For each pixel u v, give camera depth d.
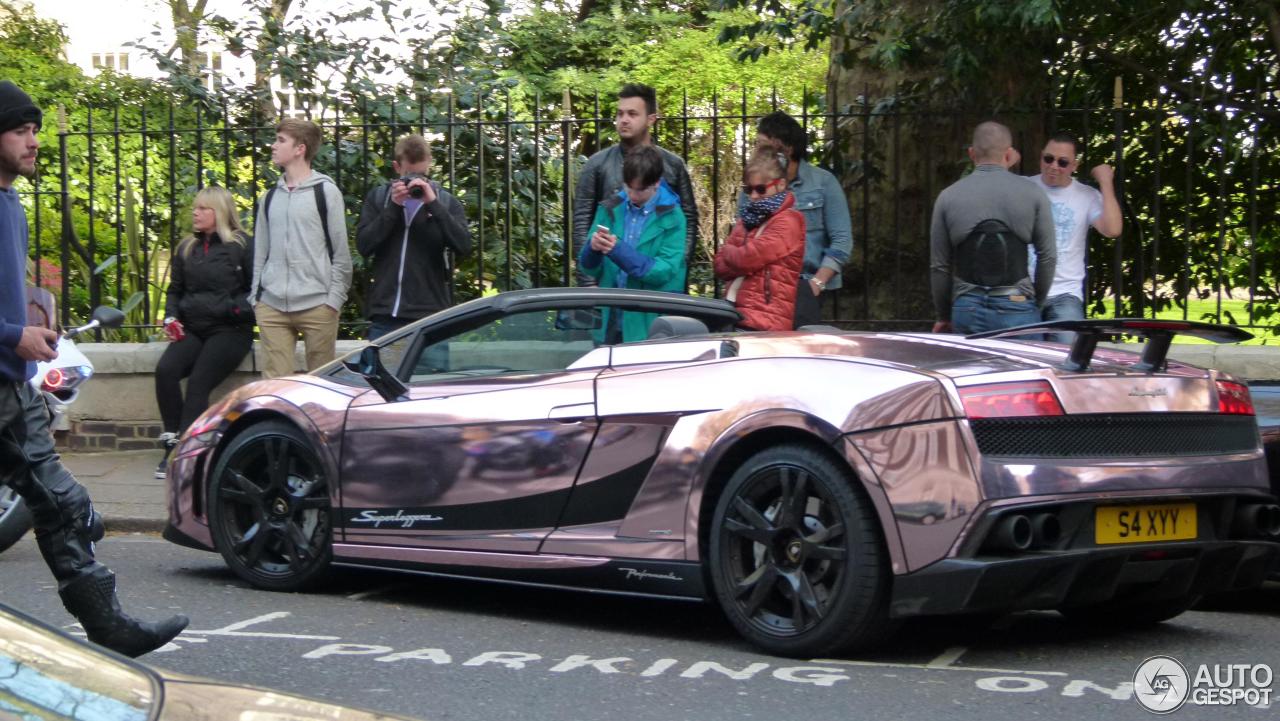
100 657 1.99
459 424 5.81
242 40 12.10
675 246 7.84
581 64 22.86
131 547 7.75
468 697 4.56
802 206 8.34
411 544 5.94
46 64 22.14
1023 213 7.37
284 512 6.36
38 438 4.55
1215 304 12.27
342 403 6.21
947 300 7.64
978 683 4.71
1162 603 5.53
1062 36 10.35
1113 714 4.35
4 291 4.49
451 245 8.90
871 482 4.70
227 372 9.74
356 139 11.80
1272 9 10.36
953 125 10.93
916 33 10.05
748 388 5.09
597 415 5.43
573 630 5.57
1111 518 4.82
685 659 5.05
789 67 22.05
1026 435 4.73
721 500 5.09
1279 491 5.78
